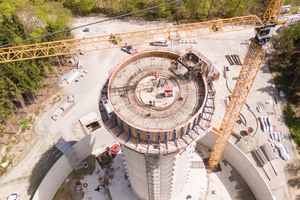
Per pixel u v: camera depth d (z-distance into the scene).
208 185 77.81
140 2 141.38
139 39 120.75
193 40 118.44
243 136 88.50
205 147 86.75
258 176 70.12
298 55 108.44
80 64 112.00
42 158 85.25
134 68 51.50
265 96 98.88
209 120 45.41
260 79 104.19
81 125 92.62
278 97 98.69
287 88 100.94
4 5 122.50
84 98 100.62
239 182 78.31
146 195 65.62
